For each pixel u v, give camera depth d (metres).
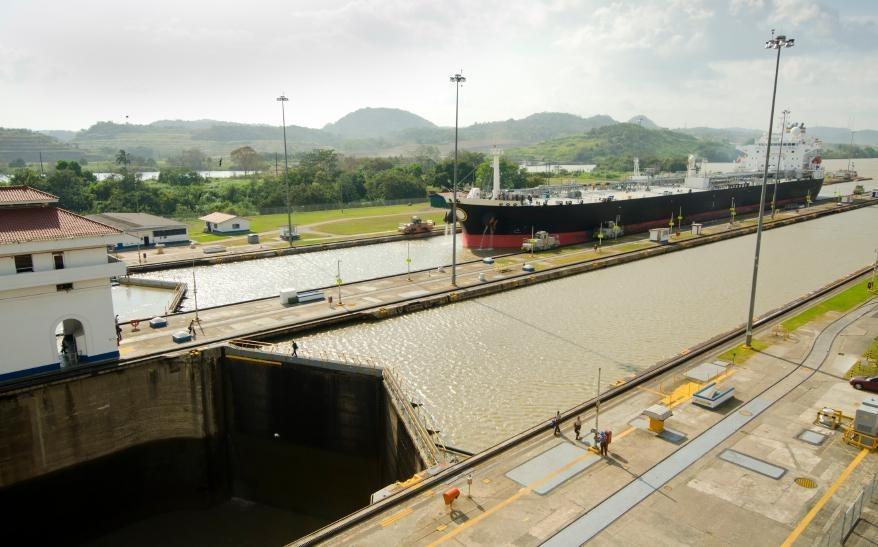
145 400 46.19
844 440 34.53
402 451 39.78
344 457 47.84
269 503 48.16
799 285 79.00
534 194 125.88
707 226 130.38
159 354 47.25
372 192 196.12
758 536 26.64
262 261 98.50
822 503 28.97
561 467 32.31
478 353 55.62
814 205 167.75
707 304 70.69
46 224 42.47
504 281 78.31
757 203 154.62
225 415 50.81
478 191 110.50
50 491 42.59
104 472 44.97
